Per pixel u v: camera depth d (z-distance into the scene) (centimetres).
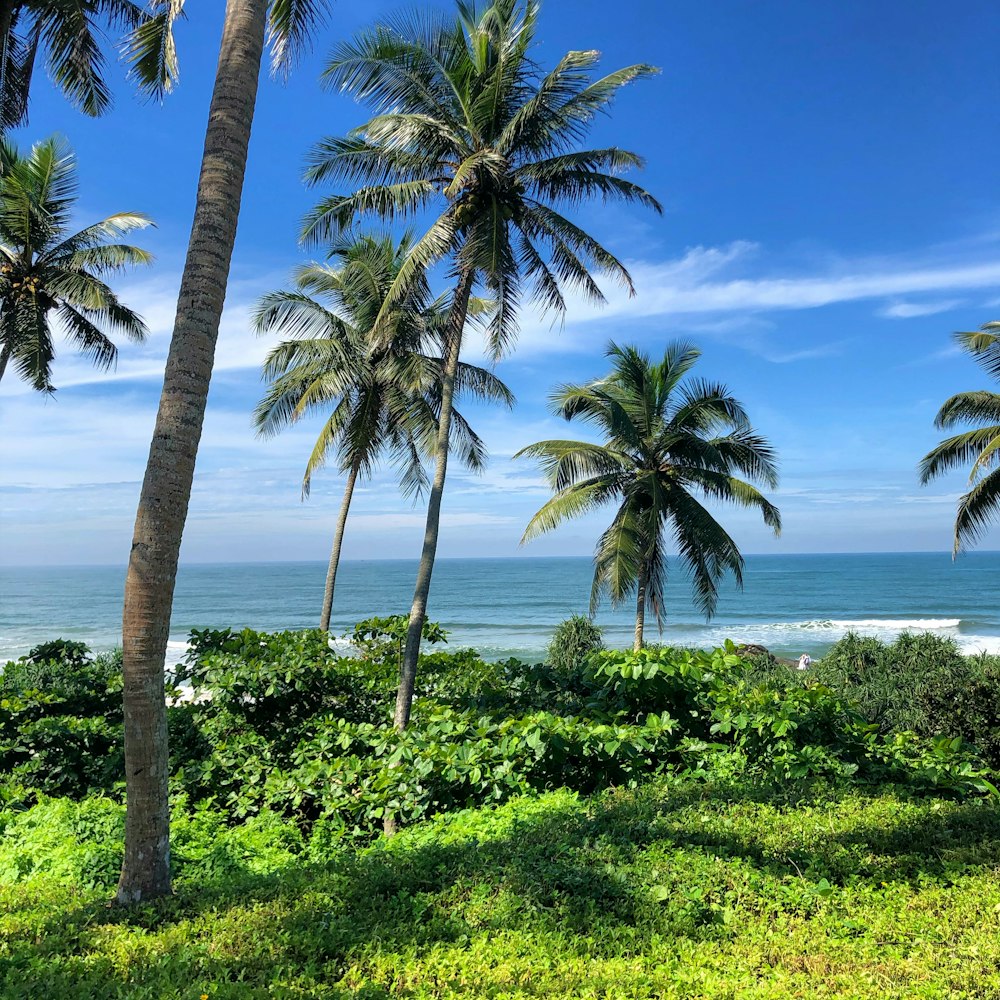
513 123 1116
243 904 500
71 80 1162
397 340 1457
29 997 370
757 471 1994
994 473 1847
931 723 1193
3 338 1767
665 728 816
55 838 716
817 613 7119
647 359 2050
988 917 448
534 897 480
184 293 530
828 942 427
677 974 388
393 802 729
